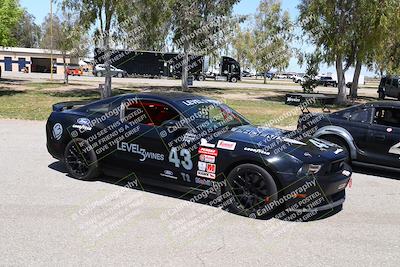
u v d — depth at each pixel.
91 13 22.31
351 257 4.25
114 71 49.25
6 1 20.78
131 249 4.27
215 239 4.61
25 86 30.38
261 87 42.06
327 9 22.84
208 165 5.46
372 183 7.44
